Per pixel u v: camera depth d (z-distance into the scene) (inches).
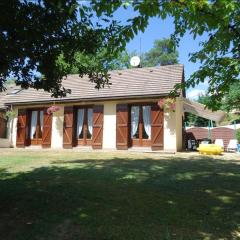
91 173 400.5
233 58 187.2
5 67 242.7
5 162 497.7
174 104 677.3
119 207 266.2
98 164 476.7
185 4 145.6
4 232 219.6
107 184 341.4
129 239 206.5
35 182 350.9
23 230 221.9
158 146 693.9
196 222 237.3
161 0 146.5
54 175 388.5
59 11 234.4
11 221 237.8
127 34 165.9
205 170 431.8
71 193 304.5
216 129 982.4
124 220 237.9
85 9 152.3
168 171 421.7
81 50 260.1
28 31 231.5
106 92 759.7
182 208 267.3
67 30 251.3
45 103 818.8
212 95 216.2
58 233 216.7
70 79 856.9
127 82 775.7
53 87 289.0
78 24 247.6
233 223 236.8
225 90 203.5
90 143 776.3
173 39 217.3
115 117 744.3
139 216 246.5
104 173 401.1
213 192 317.4
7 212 256.2
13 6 221.1
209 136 909.2
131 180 361.7
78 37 252.8
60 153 645.9
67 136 788.0
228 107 228.4
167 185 342.3
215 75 201.2
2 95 944.9
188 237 211.5
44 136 815.1
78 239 207.2
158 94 695.1
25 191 313.3
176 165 473.1
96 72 285.7
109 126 747.4
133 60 919.7
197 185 344.5
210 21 154.3
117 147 732.7
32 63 266.5
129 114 738.2
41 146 823.1
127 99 733.3
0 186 334.3
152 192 312.7
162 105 679.7
